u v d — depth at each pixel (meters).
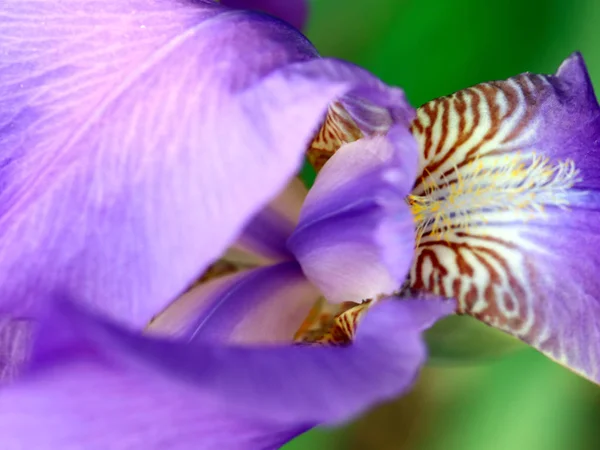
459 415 0.30
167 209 0.19
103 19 0.21
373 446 0.32
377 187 0.21
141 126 0.20
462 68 0.28
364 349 0.19
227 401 0.17
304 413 0.18
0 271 0.20
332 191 0.21
